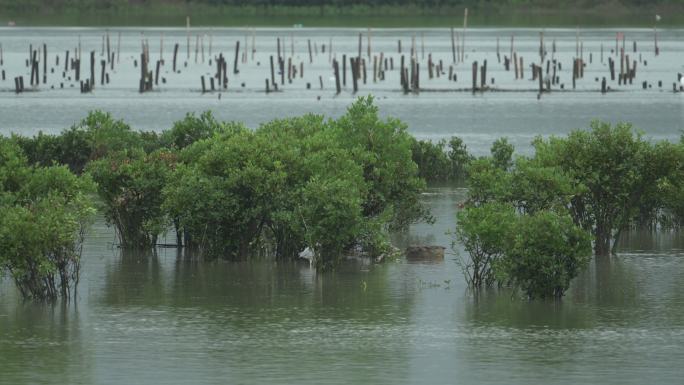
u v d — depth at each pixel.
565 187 77.75
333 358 56.16
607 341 59.41
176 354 56.84
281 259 80.69
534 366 54.88
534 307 67.25
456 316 64.81
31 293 69.00
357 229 76.44
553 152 82.50
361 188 80.94
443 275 75.94
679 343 58.91
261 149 80.12
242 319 64.12
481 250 72.94
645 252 84.12
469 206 78.81
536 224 69.00
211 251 80.12
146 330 61.53
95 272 76.38
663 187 83.50
